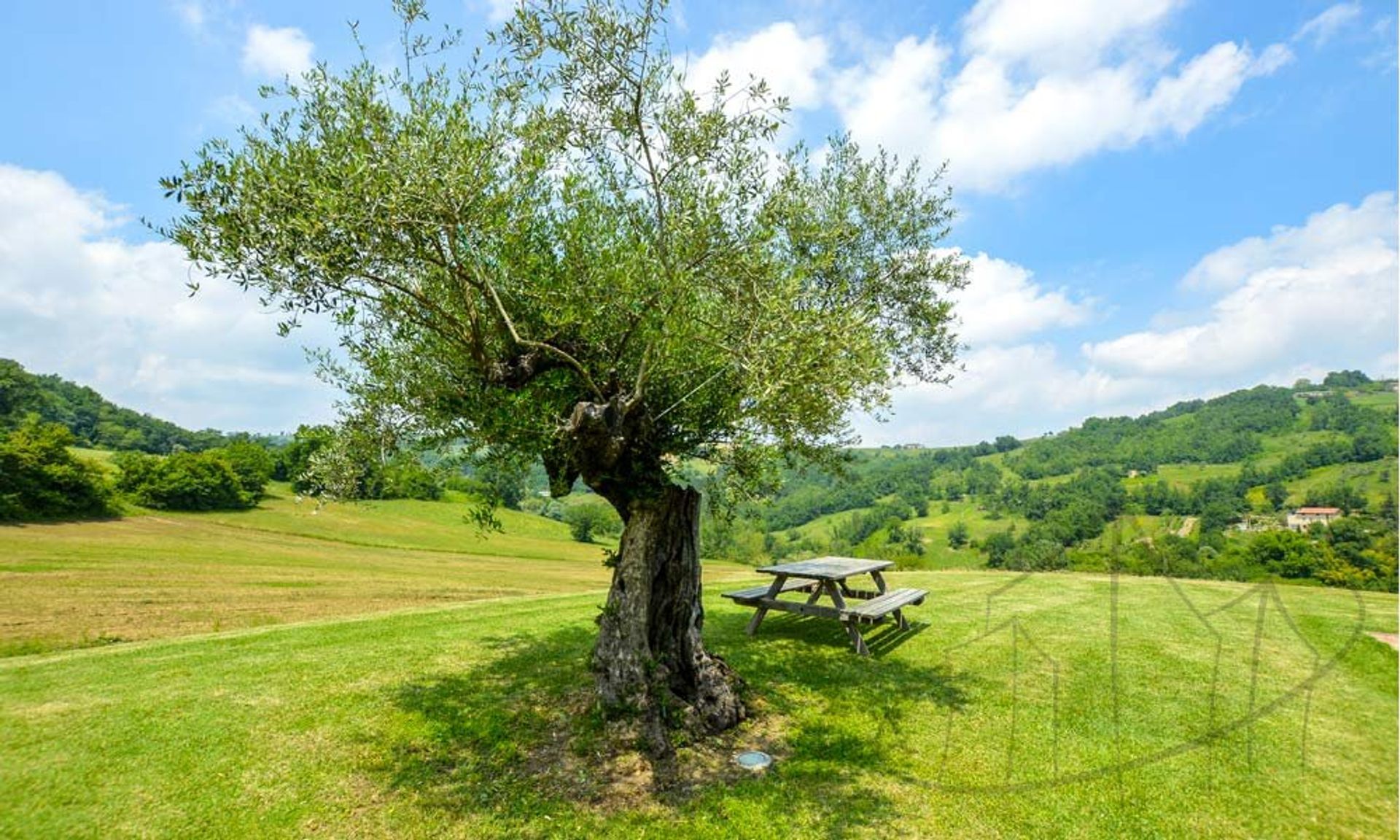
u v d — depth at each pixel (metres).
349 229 4.72
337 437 7.26
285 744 6.11
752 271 5.73
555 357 6.59
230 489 54.34
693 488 7.31
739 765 5.84
